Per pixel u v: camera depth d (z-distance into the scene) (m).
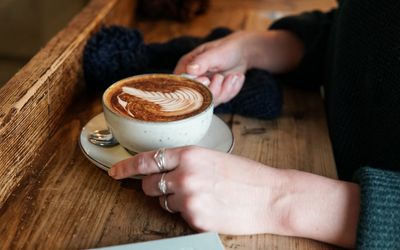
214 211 0.43
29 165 0.50
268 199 0.44
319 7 1.03
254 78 0.67
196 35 0.87
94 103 0.64
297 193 0.44
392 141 0.50
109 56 0.65
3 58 0.87
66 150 0.54
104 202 0.47
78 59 0.63
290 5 1.03
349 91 0.59
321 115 0.66
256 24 0.92
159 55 0.72
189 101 0.50
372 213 0.40
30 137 0.50
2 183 0.45
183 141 0.48
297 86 0.74
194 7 0.92
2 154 0.45
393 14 0.52
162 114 0.48
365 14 0.56
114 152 0.51
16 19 0.97
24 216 0.44
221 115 0.63
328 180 0.45
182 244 0.40
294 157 0.56
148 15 0.94
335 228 0.43
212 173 0.44
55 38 0.63
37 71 0.54
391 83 0.51
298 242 0.44
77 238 0.43
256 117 0.63
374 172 0.43
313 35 0.74
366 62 0.55
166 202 0.45
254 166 0.45
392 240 0.40
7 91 0.50
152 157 0.44
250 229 0.44
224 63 0.67
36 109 0.51
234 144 0.57
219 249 0.39
